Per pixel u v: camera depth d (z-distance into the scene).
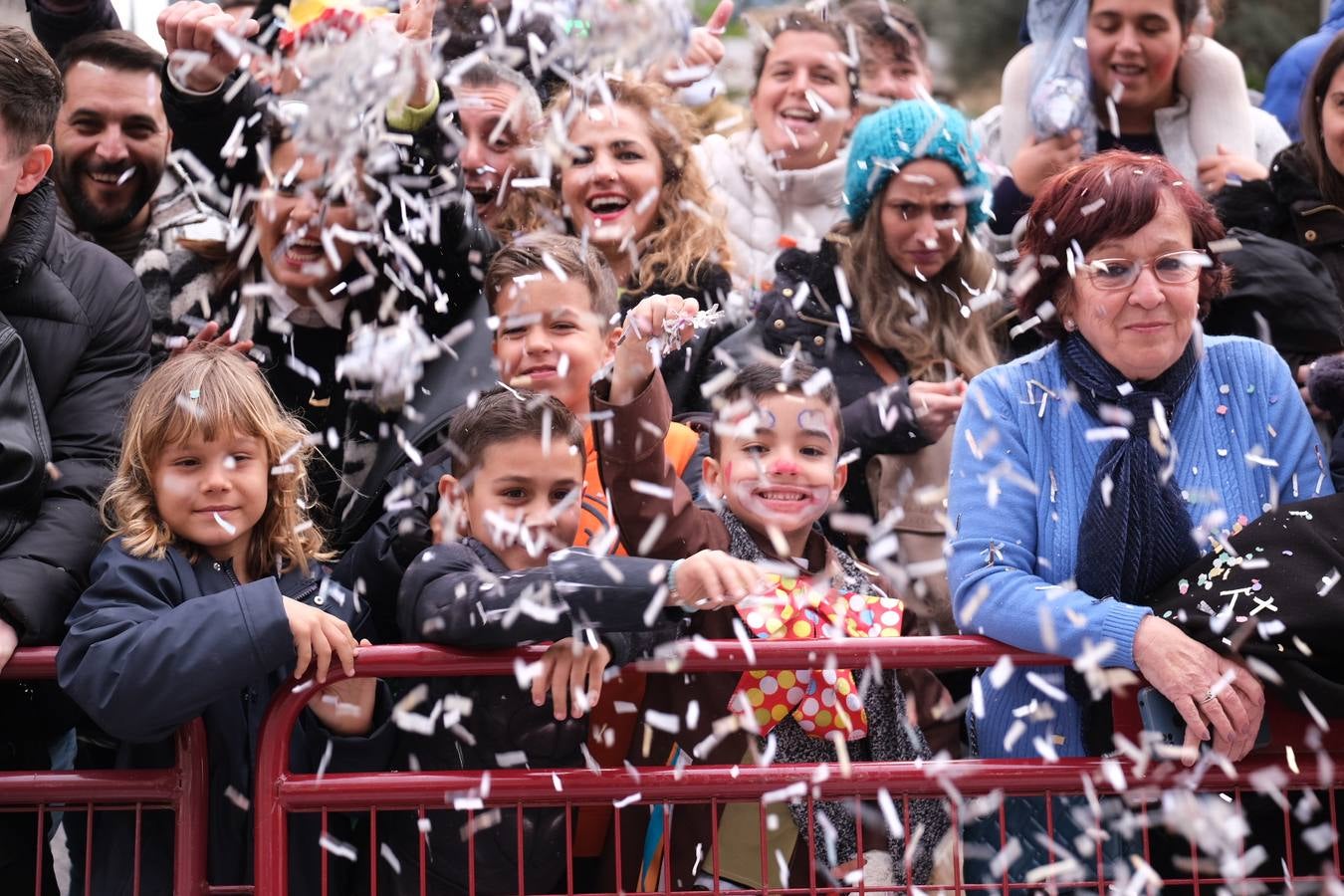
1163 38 6.27
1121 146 6.26
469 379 5.02
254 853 3.90
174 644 3.72
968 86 9.65
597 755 4.25
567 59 5.82
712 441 4.69
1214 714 3.77
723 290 5.65
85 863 4.02
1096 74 6.36
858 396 5.32
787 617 4.31
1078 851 4.12
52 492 4.28
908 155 5.41
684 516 4.20
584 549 4.03
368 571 4.41
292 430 4.27
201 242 5.51
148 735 3.77
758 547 4.45
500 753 4.13
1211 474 4.21
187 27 5.00
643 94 5.71
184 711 3.73
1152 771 3.89
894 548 4.39
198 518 4.08
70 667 3.82
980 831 4.29
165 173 5.75
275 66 5.25
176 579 4.04
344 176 4.97
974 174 5.47
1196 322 4.36
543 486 4.11
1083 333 4.34
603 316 4.76
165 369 4.19
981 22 9.73
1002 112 6.77
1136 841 4.11
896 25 6.49
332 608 4.22
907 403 5.10
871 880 4.18
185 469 4.08
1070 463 4.25
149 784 3.89
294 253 5.17
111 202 5.71
